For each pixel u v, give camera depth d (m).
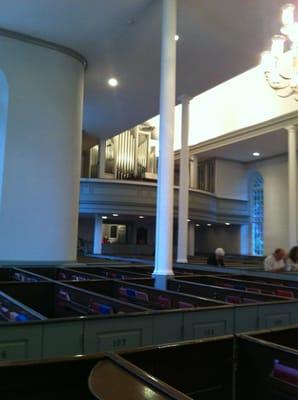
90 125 14.03
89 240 20.00
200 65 9.23
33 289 4.39
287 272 7.20
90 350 2.66
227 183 19.81
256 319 3.50
